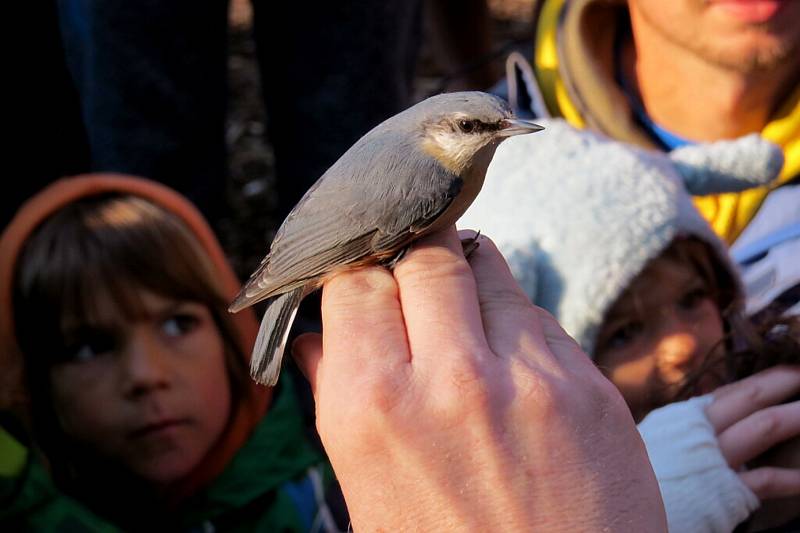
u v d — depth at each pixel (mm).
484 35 1332
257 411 771
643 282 638
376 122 1091
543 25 859
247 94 1720
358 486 428
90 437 723
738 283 659
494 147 553
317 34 1044
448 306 447
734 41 757
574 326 627
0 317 726
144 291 725
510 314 456
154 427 719
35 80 961
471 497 419
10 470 679
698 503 542
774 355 586
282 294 542
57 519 682
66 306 717
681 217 639
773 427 560
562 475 421
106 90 1009
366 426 426
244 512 741
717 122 801
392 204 528
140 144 1025
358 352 440
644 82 831
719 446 555
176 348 732
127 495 730
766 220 752
